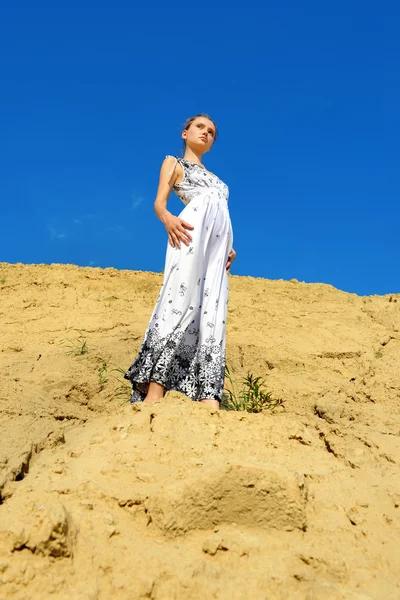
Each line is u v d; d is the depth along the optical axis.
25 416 3.53
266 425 3.09
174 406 3.10
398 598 1.95
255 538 2.18
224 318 3.73
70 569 1.87
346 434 3.48
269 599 1.85
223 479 2.29
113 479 2.48
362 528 2.35
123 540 2.07
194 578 1.89
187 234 3.63
